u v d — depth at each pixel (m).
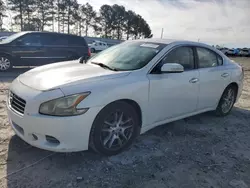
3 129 3.79
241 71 5.30
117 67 3.64
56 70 3.52
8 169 2.82
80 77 3.10
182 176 2.93
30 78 3.27
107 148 3.15
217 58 4.77
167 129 4.27
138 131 3.49
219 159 3.39
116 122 3.18
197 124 4.62
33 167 2.90
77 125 2.78
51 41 10.31
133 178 2.83
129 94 3.17
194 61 4.21
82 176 2.79
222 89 4.80
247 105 6.30
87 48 11.13
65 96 2.75
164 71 3.50
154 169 3.03
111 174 2.87
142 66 3.54
